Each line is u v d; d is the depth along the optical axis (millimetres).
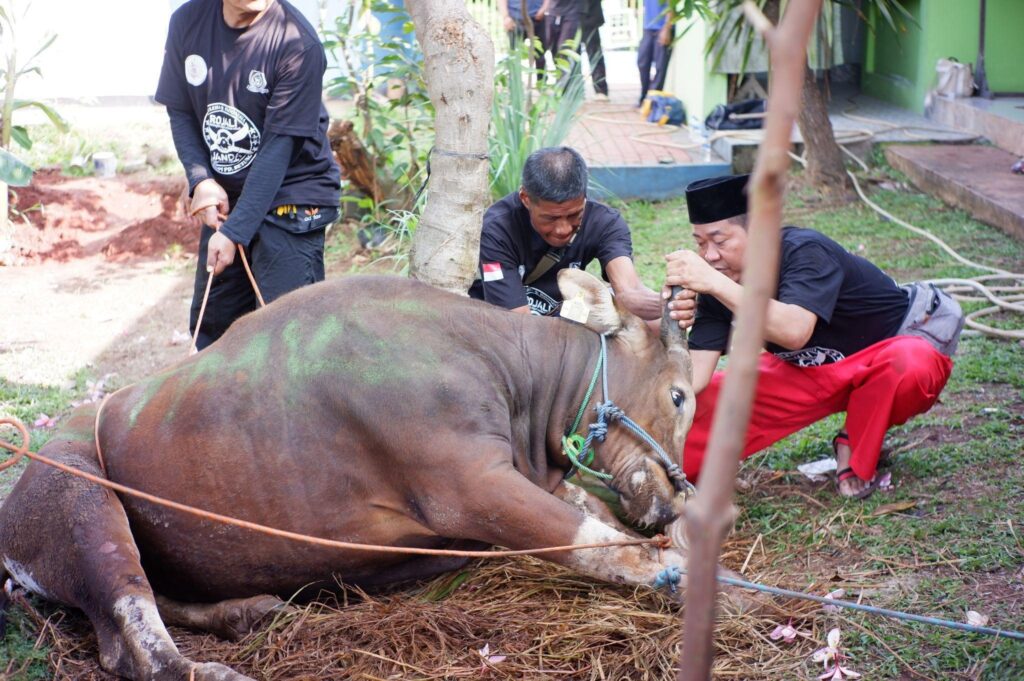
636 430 3662
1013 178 9094
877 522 4117
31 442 5172
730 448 1093
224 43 4734
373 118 8953
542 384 3701
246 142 4828
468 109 4379
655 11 12812
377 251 8719
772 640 3363
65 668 3363
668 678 3158
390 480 3453
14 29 9375
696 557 1123
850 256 4355
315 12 12961
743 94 11781
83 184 9797
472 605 3607
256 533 3492
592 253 4832
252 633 3516
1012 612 3414
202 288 5047
